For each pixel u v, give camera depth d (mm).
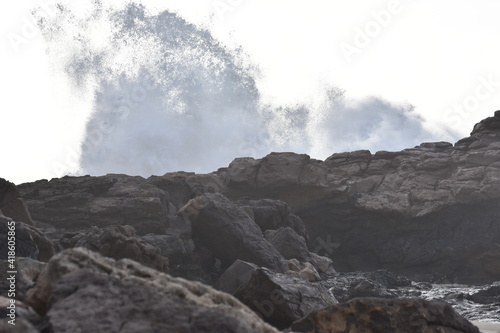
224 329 4555
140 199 30062
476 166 41281
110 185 31375
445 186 41156
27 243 13258
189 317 4621
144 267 5449
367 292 23234
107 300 4676
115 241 19453
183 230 27422
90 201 30406
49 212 29844
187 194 33688
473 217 40438
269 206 34781
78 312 4527
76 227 29531
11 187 19516
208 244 27078
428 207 40656
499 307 21141
